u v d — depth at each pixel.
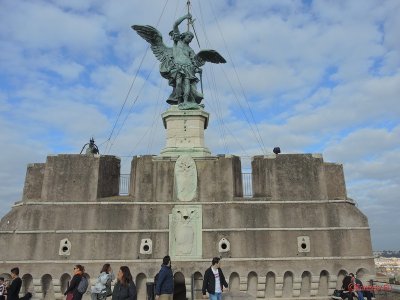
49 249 26.72
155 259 26.61
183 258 26.62
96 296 16.27
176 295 26.84
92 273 26.23
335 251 27.31
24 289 26.17
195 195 28.11
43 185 28.25
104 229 27.19
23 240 26.88
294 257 27.00
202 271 26.34
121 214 27.58
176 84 33.03
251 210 27.89
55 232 27.05
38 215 27.47
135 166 29.34
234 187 28.78
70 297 15.84
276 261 26.84
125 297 13.98
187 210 27.69
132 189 28.97
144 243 26.92
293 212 28.02
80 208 27.70
